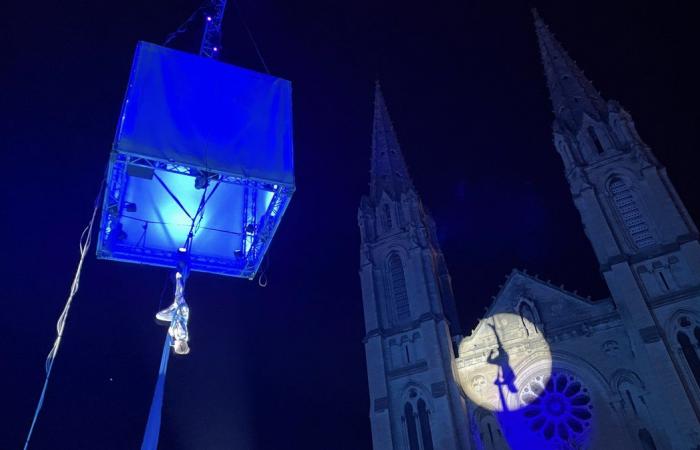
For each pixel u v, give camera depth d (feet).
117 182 82.99
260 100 87.51
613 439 158.92
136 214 89.35
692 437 144.05
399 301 211.82
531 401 174.50
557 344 177.78
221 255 94.63
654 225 180.65
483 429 175.63
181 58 85.61
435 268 224.94
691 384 152.66
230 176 80.89
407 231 226.38
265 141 84.94
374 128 290.56
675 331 161.27
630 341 167.02
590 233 187.32
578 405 167.94
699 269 165.89
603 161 199.41
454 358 192.03
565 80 237.25
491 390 180.55
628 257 176.55
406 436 180.45
